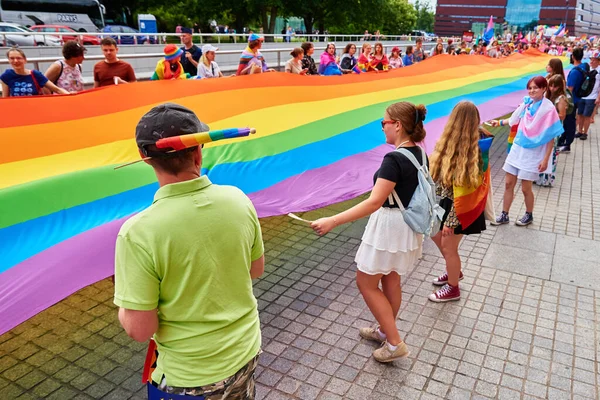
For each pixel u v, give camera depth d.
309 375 3.36
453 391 3.23
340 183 4.64
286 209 4.04
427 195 3.03
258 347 1.86
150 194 3.79
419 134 3.03
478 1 90.25
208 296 1.64
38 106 4.59
